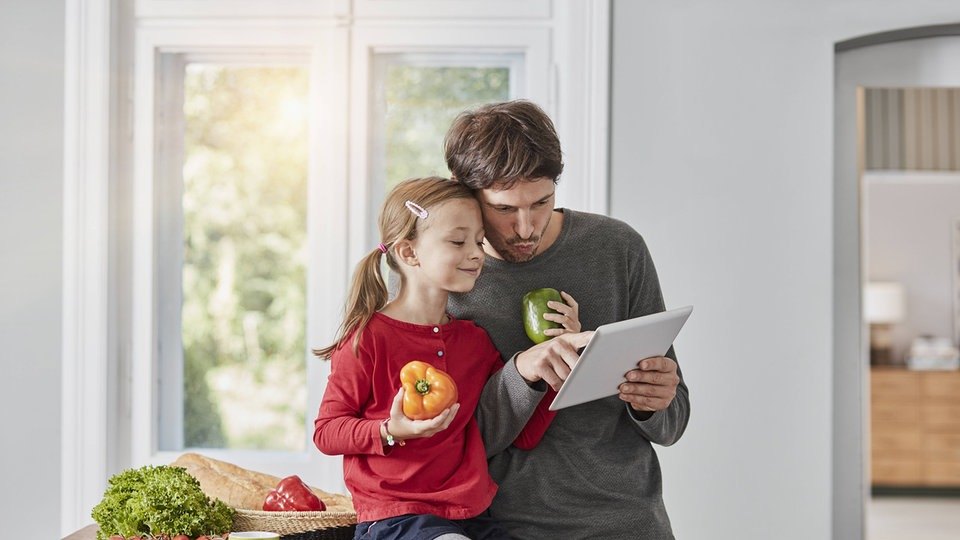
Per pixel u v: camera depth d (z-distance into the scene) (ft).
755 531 9.23
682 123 9.27
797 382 9.24
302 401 9.75
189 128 9.81
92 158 9.39
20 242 9.45
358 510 5.85
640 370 5.84
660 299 6.46
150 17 9.61
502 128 5.69
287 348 9.77
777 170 9.26
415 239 5.92
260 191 9.77
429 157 9.68
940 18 9.21
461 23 9.52
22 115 9.45
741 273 9.25
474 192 5.92
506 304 6.21
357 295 6.04
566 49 9.34
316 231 9.67
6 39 9.45
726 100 9.27
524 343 6.20
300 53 9.72
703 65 9.28
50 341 9.45
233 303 9.81
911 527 18.88
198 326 9.83
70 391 9.39
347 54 9.57
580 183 9.28
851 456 9.61
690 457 9.25
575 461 6.09
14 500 9.45
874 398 21.63
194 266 9.84
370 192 9.68
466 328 6.15
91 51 9.38
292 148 9.75
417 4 9.52
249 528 6.68
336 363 5.99
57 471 9.44
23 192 9.45
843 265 9.67
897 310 22.50
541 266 6.21
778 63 9.27
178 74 9.81
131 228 9.65
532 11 9.46
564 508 6.02
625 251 6.34
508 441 6.02
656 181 9.26
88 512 9.38
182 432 9.81
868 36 9.30
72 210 9.38
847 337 9.65
